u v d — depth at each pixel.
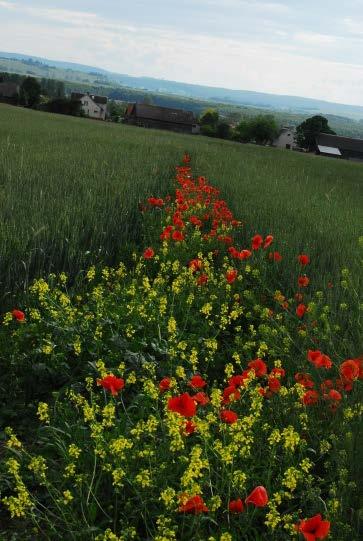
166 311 6.30
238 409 4.21
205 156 26.17
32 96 107.50
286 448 3.63
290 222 10.83
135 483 3.47
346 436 3.60
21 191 10.61
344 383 4.19
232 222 9.30
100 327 5.16
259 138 111.56
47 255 7.43
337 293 6.61
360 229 10.75
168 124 111.19
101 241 8.67
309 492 3.39
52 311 5.36
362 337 5.15
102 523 3.36
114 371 4.93
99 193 11.44
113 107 145.75
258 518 3.54
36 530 3.31
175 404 3.19
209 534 3.32
